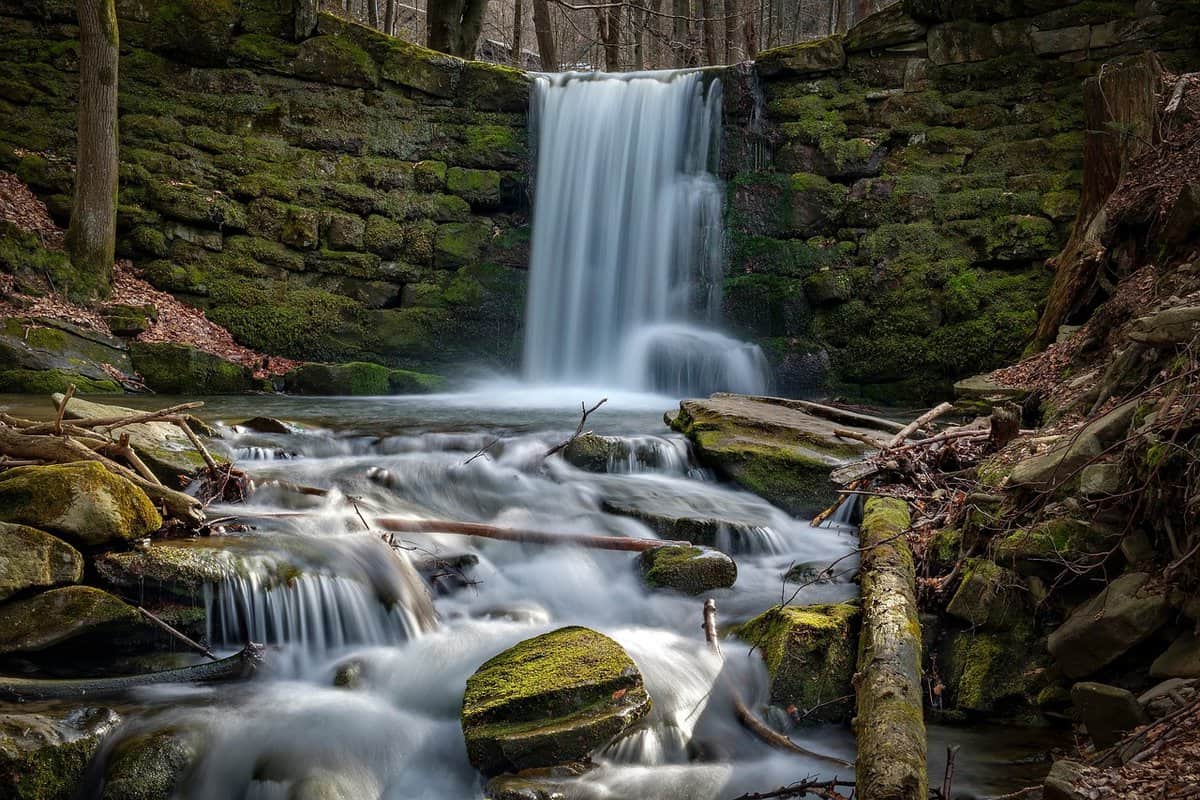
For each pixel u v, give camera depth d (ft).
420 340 50.65
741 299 49.11
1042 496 18.25
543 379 52.47
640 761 15.51
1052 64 46.09
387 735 15.76
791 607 19.13
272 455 27.50
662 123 52.75
